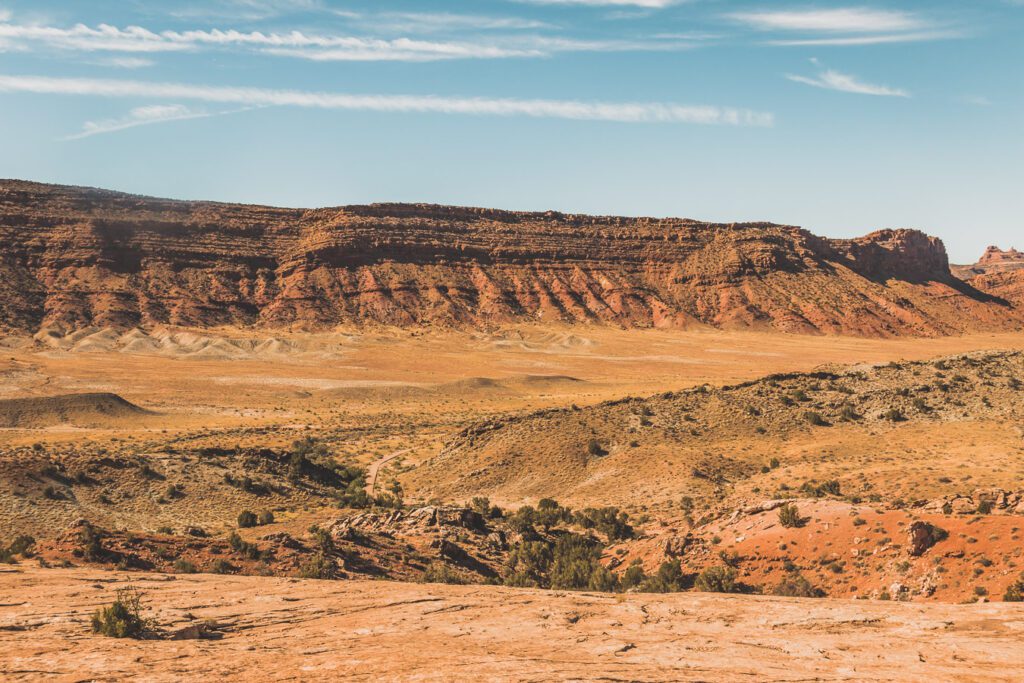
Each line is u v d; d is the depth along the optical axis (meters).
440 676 13.54
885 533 46.66
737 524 54.47
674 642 17.66
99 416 156.88
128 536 48.59
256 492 86.94
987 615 19.78
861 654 16.19
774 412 105.50
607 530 67.81
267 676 13.59
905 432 93.75
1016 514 45.38
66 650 15.95
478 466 100.50
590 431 104.38
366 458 122.56
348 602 23.80
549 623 20.30
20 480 74.81
